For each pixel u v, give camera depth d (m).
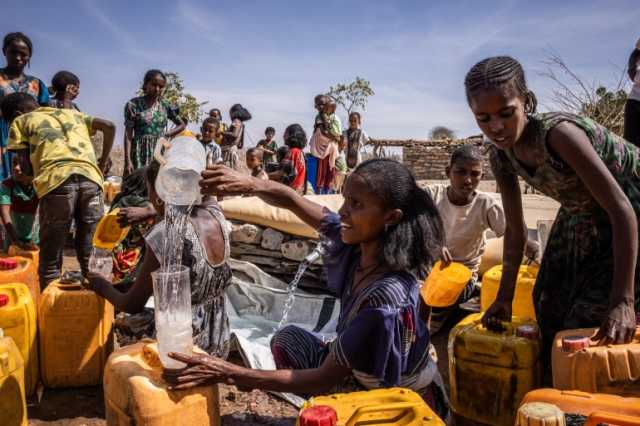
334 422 1.74
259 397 3.20
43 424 2.87
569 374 2.10
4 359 2.30
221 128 11.06
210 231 2.76
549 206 9.61
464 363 2.61
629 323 2.14
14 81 5.59
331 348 2.10
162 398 1.94
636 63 4.39
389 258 2.09
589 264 2.59
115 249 4.36
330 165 9.92
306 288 4.58
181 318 2.00
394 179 2.09
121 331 3.25
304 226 4.52
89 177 4.18
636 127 4.22
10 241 5.04
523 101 2.26
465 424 2.64
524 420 1.67
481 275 4.64
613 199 2.21
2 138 5.52
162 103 6.88
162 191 2.46
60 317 3.11
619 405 1.81
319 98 9.77
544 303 2.79
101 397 3.15
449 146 19.80
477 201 4.04
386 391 1.98
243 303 4.32
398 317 2.07
